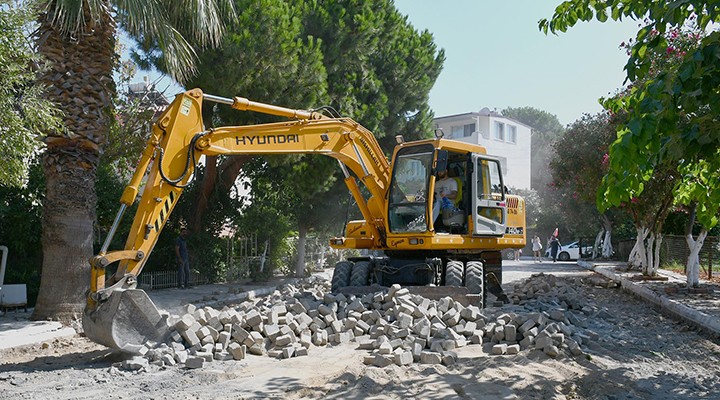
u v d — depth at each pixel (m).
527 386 6.91
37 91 8.42
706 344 10.02
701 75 4.58
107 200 15.53
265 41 15.47
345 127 11.84
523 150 51.38
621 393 6.93
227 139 9.67
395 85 22.72
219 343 8.75
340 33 19.05
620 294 17.86
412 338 8.88
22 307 12.53
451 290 11.42
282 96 16.69
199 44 15.02
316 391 6.70
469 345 9.13
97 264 8.16
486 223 13.12
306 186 19.12
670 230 26.62
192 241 18.88
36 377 7.41
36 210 13.48
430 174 12.08
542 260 41.03
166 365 7.89
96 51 11.18
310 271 24.25
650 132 4.51
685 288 15.30
